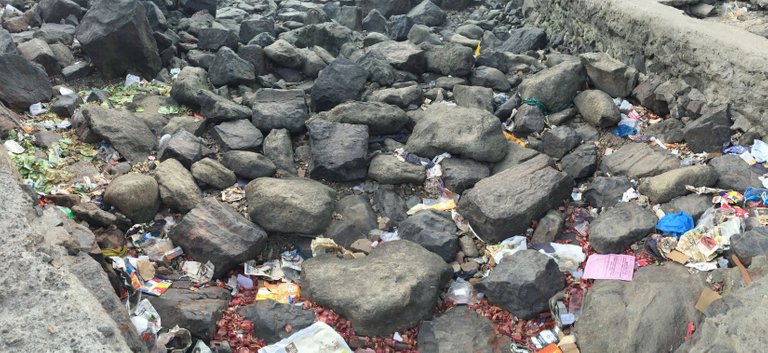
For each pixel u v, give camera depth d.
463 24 9.45
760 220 4.28
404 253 4.36
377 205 5.18
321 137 5.48
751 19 6.67
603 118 5.83
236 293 4.31
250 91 6.73
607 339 3.71
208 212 4.60
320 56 7.45
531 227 4.80
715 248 4.10
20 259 3.09
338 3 10.34
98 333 2.78
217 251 4.33
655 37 6.16
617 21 6.79
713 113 5.32
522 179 4.89
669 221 4.45
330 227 4.84
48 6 7.46
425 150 5.54
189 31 8.20
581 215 4.93
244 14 9.62
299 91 6.20
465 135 5.43
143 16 6.63
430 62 7.30
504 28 9.34
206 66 7.31
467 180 5.21
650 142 5.66
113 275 3.92
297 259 4.66
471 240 4.73
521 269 4.13
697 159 5.24
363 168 5.43
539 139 5.91
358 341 3.89
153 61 6.88
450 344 3.87
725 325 3.29
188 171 5.28
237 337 3.89
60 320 2.81
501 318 4.10
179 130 5.62
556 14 8.55
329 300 4.04
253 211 4.75
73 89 6.50
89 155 5.37
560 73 6.30
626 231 4.43
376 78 6.91
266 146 5.64
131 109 6.21
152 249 4.50
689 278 3.96
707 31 5.65
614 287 4.02
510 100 6.35
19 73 5.86
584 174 5.40
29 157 5.06
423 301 4.02
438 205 5.15
